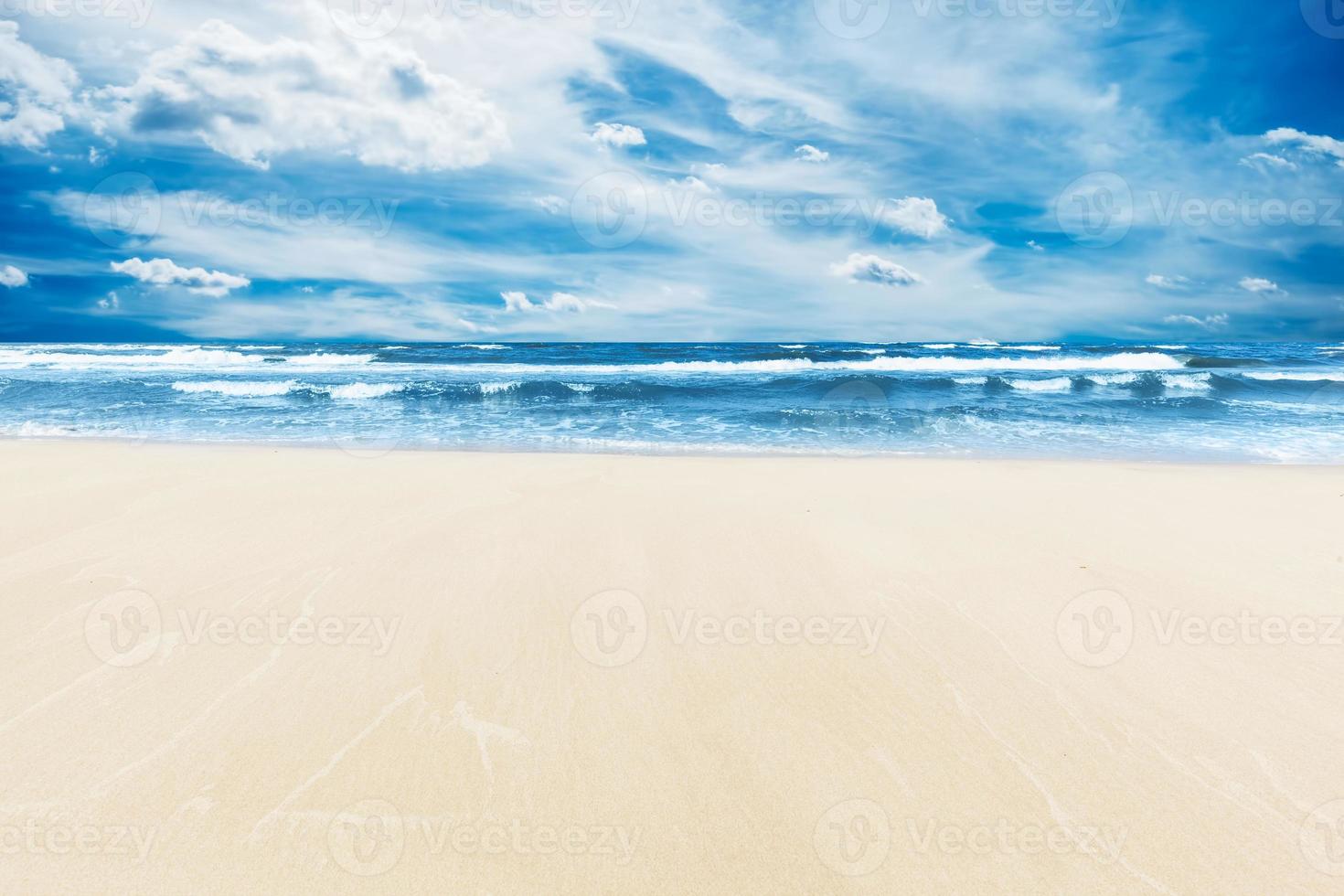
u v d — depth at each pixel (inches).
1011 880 72.4
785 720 99.4
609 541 171.6
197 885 71.6
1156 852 75.6
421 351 1333.7
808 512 199.8
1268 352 1304.1
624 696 105.0
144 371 834.8
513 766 89.5
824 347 1935.3
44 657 113.9
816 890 71.9
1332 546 170.1
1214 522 191.3
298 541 169.8
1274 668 111.1
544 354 1216.8
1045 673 110.8
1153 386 661.9
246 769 88.0
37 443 346.6
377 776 87.2
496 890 71.7
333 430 413.4
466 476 250.2
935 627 126.3
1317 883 71.4
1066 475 263.1
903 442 378.3
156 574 148.3
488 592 140.7
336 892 71.0
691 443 374.9
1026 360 1009.5
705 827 80.1
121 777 86.2
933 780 87.0
